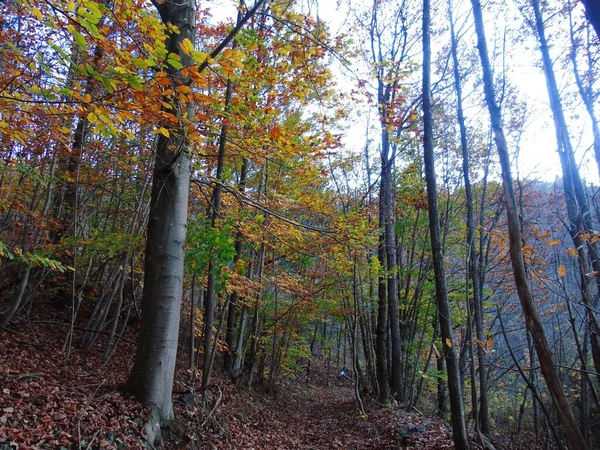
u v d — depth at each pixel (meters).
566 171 8.01
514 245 3.61
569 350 12.20
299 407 14.88
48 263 5.15
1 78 3.46
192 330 8.41
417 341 15.42
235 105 4.73
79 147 7.39
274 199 8.52
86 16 2.39
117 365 8.02
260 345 14.41
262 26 5.64
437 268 6.34
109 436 4.31
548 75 8.52
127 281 11.38
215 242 5.45
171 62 2.69
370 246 9.43
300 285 11.59
